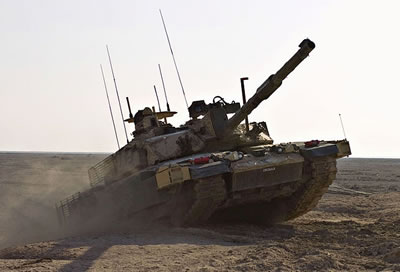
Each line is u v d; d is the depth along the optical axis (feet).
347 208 77.97
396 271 31.24
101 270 37.60
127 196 62.39
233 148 64.23
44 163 263.70
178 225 57.31
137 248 45.27
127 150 66.18
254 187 55.88
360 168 203.41
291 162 56.59
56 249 47.44
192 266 36.81
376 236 43.96
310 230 55.06
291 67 51.13
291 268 33.83
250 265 35.22
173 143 62.49
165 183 52.44
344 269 33.42
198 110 67.15
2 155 378.32
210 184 53.01
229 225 59.36
